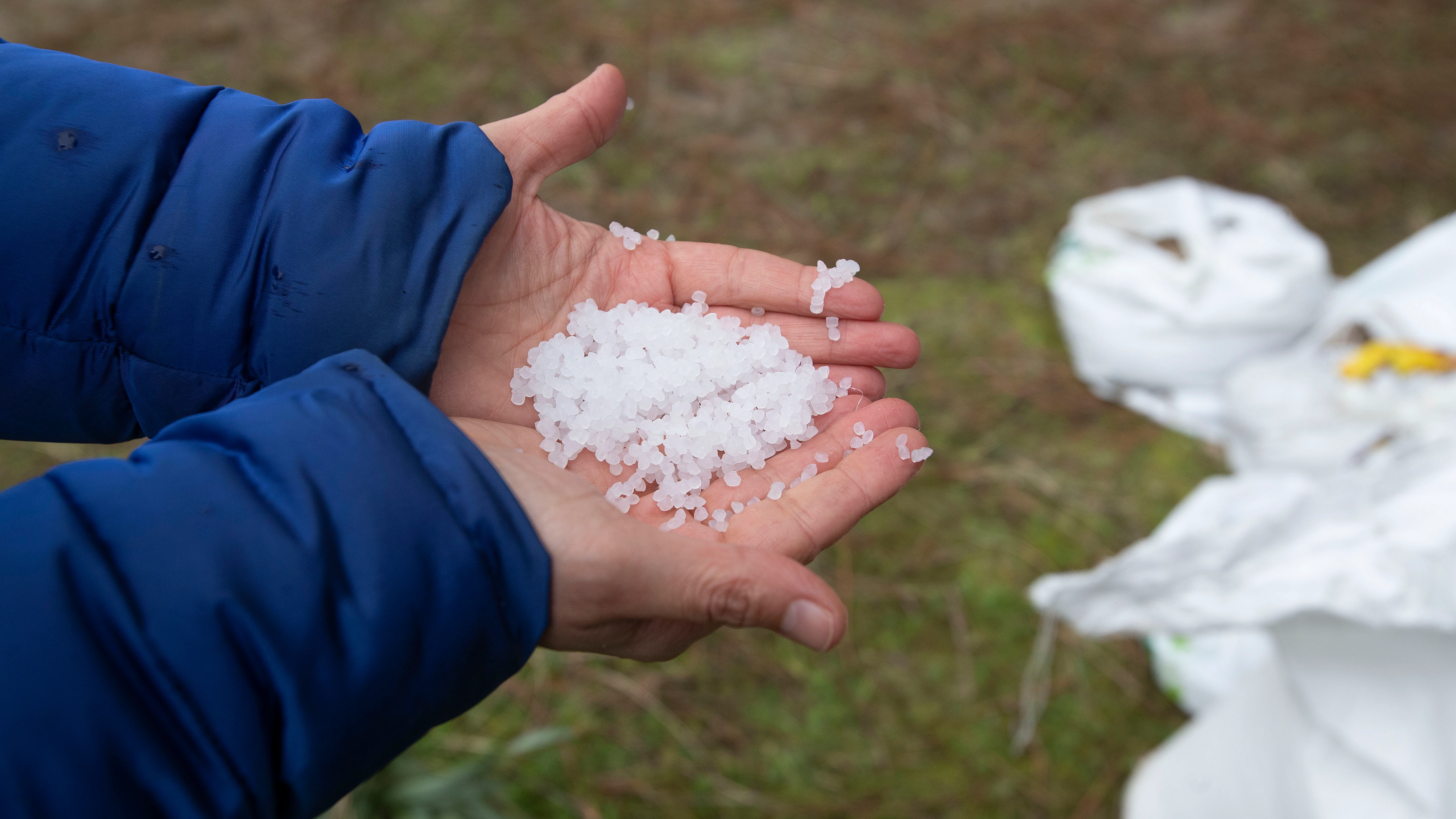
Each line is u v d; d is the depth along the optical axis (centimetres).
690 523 124
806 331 149
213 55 333
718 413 142
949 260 295
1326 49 352
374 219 114
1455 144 325
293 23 345
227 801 76
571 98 140
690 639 114
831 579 230
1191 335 258
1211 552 146
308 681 81
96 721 72
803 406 139
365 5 353
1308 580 135
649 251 154
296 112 117
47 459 235
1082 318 269
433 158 119
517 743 196
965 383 267
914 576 232
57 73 111
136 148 109
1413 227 305
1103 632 169
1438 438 138
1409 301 237
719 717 211
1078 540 238
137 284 109
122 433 124
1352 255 299
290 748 81
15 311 109
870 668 219
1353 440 222
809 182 310
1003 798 204
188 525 79
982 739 211
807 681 216
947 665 220
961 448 254
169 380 116
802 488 121
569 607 98
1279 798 158
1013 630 225
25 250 106
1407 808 140
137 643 75
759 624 99
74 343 112
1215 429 260
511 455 104
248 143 113
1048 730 212
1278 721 161
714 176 310
